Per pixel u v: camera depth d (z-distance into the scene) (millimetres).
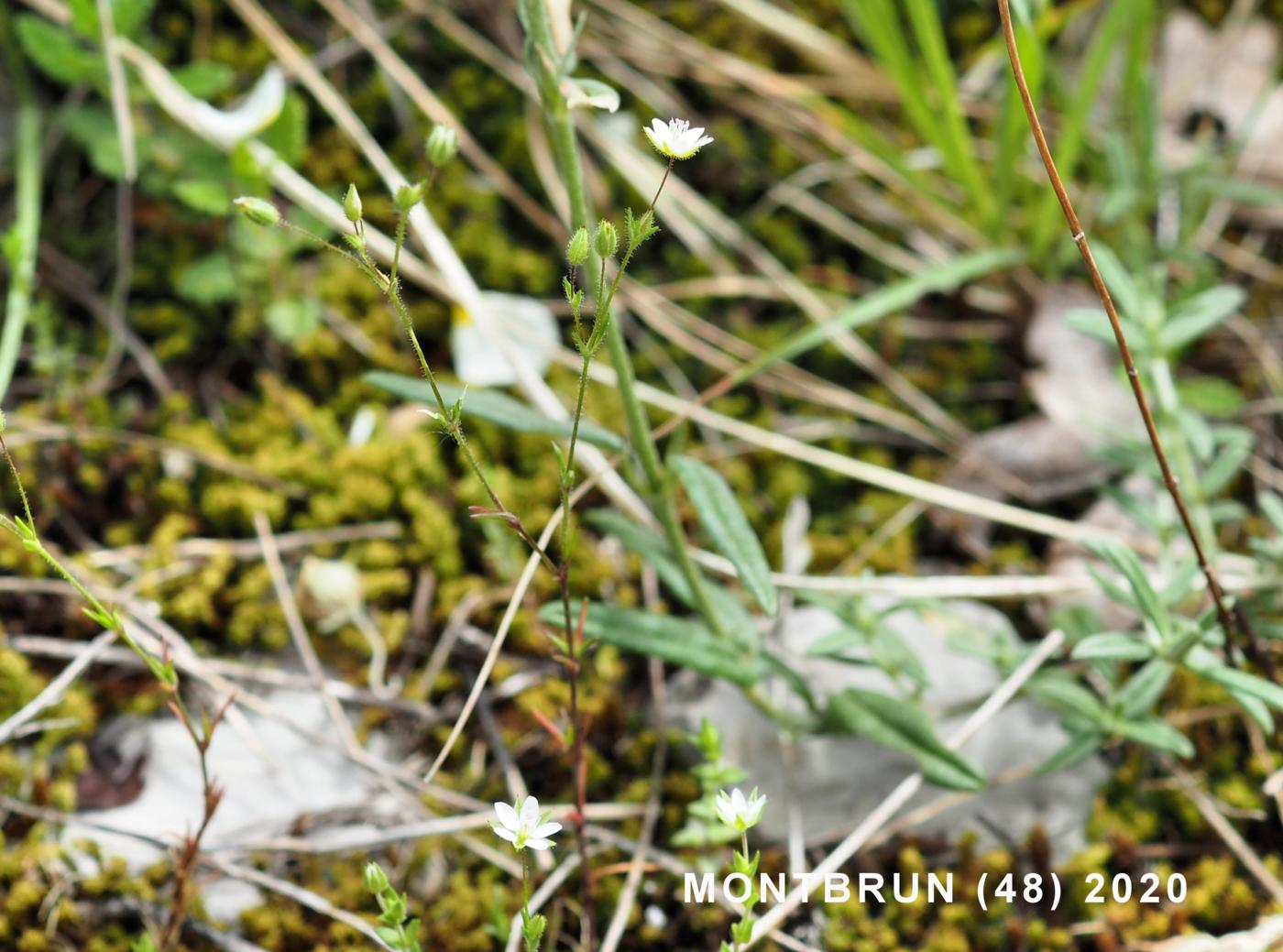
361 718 236
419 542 249
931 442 270
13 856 214
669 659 204
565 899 218
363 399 268
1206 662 196
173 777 226
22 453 252
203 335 274
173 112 263
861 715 210
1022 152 270
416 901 218
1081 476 262
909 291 255
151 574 242
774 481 264
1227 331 280
